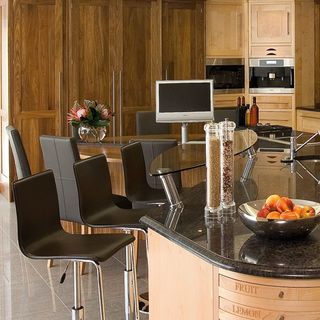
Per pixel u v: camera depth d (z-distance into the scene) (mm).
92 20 7688
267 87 8711
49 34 7449
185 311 2553
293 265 2129
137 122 6590
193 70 8445
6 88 7391
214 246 2350
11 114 7344
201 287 2412
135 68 8016
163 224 2693
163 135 6383
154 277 2830
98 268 2912
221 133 2805
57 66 7508
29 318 4098
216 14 8523
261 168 4184
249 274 2150
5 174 7652
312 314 2133
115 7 7801
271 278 2145
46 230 3150
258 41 8625
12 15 7246
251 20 8609
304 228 2381
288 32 8523
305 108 8414
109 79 7836
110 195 3791
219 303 2301
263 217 2453
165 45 8219
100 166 3703
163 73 8211
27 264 5219
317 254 2242
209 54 8547
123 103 7988
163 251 2723
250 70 8719
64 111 7598
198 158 3924
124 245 3148
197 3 8391
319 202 3068
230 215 2832
